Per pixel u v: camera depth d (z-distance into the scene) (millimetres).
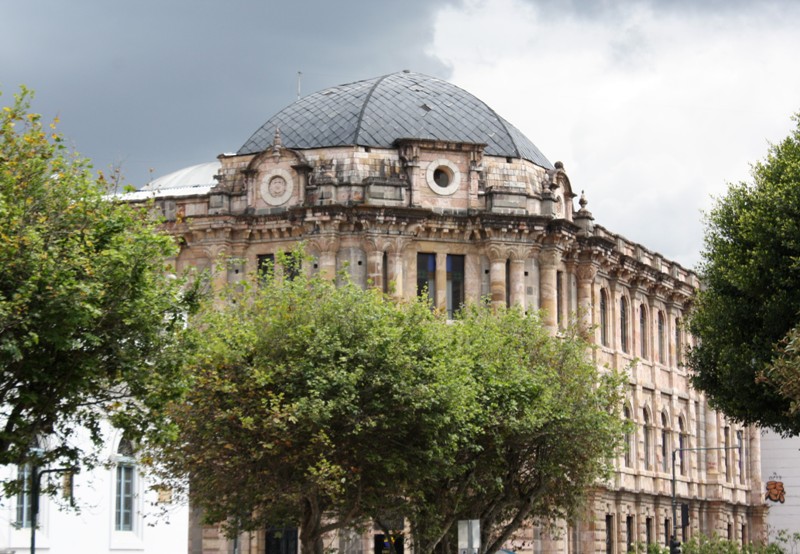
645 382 109625
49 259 44312
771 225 70500
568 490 74750
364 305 63281
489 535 74125
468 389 63938
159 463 61875
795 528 142375
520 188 95562
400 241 92812
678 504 113938
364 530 66188
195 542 93562
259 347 60875
